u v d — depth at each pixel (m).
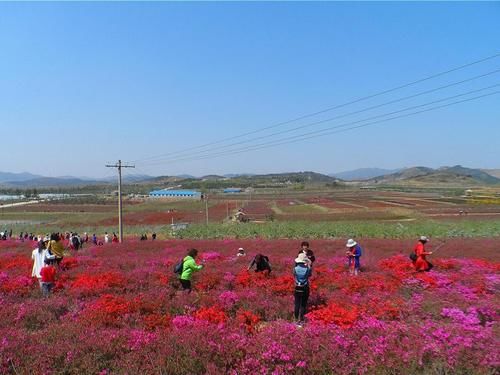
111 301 14.47
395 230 62.16
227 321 12.05
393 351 9.21
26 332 11.23
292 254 34.94
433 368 8.84
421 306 14.37
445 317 13.38
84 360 9.05
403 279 19.02
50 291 17.81
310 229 65.94
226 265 24.75
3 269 25.05
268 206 148.75
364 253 35.47
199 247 43.53
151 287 18.75
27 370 8.71
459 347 9.20
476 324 12.38
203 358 9.19
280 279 18.31
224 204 167.00
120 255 36.44
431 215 96.94
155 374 8.67
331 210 121.88
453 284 18.56
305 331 10.52
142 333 10.39
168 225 96.38
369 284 18.30
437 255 35.09
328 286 18.67
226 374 8.87
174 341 9.77
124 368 8.84
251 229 69.38
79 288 17.92
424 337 10.02
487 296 16.44
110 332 10.56
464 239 50.78
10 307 14.62
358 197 189.12
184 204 173.62
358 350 9.48
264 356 9.11
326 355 9.20
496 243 43.88
